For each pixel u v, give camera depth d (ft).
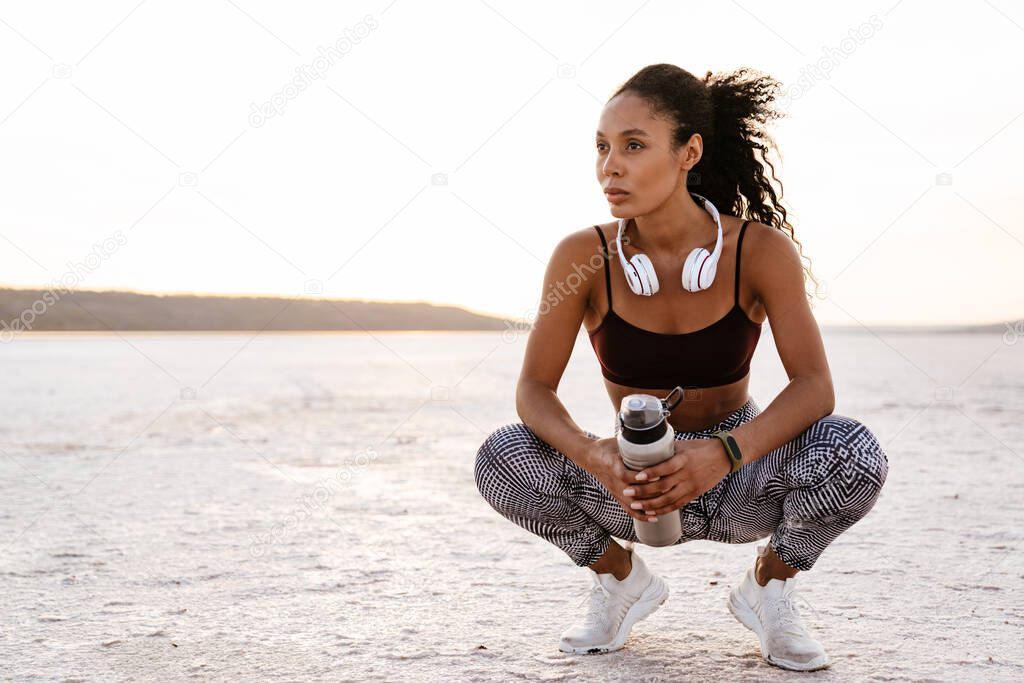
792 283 7.36
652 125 7.06
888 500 15.61
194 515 15.08
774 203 8.39
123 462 22.00
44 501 16.56
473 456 23.08
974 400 36.94
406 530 13.74
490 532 13.55
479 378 65.10
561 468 7.55
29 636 8.46
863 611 9.06
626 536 7.82
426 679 7.16
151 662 7.68
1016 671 7.20
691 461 6.48
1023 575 10.43
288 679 7.20
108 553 12.19
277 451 24.17
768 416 6.92
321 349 157.99
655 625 8.80
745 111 7.97
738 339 7.58
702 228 7.59
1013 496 15.89
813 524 7.23
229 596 9.93
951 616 8.85
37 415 35.78
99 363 91.15
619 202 7.18
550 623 8.83
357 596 9.91
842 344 166.30
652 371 7.71
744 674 7.20
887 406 34.47
